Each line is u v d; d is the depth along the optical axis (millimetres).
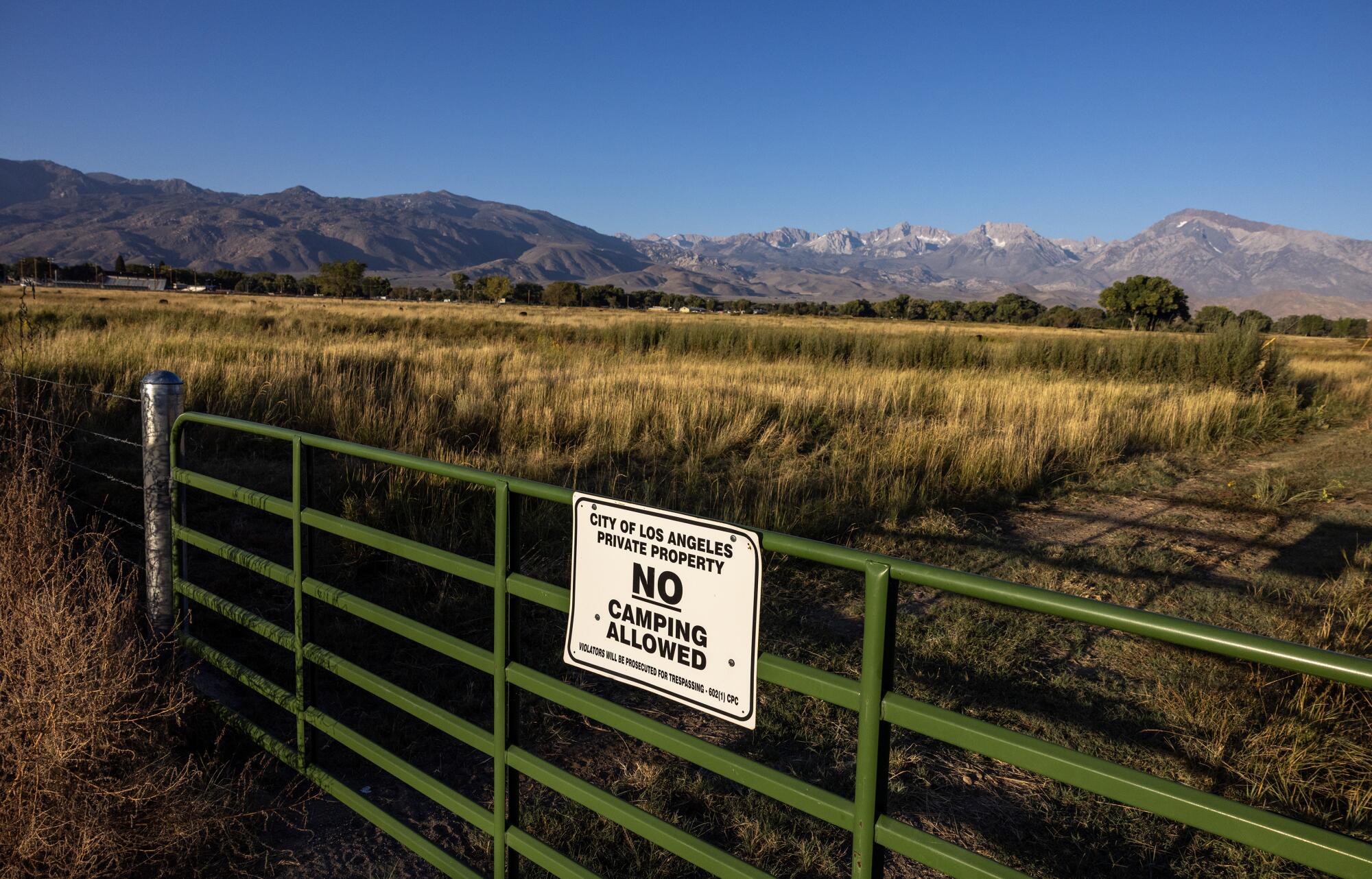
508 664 2596
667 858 3145
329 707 4160
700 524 2064
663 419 10891
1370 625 5043
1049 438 10750
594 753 3895
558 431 10148
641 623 2227
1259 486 9602
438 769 3738
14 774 2900
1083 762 1589
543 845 2555
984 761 3930
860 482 8562
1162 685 4598
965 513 8180
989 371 20125
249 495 3475
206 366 11164
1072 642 5207
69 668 2951
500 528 2562
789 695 4441
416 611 5191
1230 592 6219
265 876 3053
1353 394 18938
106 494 6734
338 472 7562
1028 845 3301
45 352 11508
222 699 4062
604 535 2305
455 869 2770
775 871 3100
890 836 1845
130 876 2957
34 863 2822
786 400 12289
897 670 4680
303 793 3531
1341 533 7953
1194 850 3301
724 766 2096
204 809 3104
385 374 13352
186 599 4035
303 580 3260
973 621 5414
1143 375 19297
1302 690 4020
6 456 5441
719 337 23594
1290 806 3492
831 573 6191
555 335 26062
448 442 9461
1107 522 8203
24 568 3527
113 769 3070
